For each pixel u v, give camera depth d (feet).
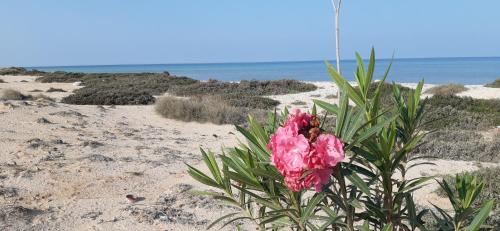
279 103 63.10
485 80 168.66
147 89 87.76
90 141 29.07
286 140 4.78
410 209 6.59
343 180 5.40
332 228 6.93
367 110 5.94
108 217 16.29
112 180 20.81
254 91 79.87
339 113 5.37
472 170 24.43
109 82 107.55
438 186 20.52
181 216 16.55
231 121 44.01
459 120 42.32
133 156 26.17
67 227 15.30
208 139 34.88
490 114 46.26
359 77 6.02
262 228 7.16
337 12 8.80
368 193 5.12
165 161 25.20
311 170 4.69
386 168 5.90
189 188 20.02
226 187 7.59
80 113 41.50
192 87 85.05
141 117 44.93
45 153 24.97
